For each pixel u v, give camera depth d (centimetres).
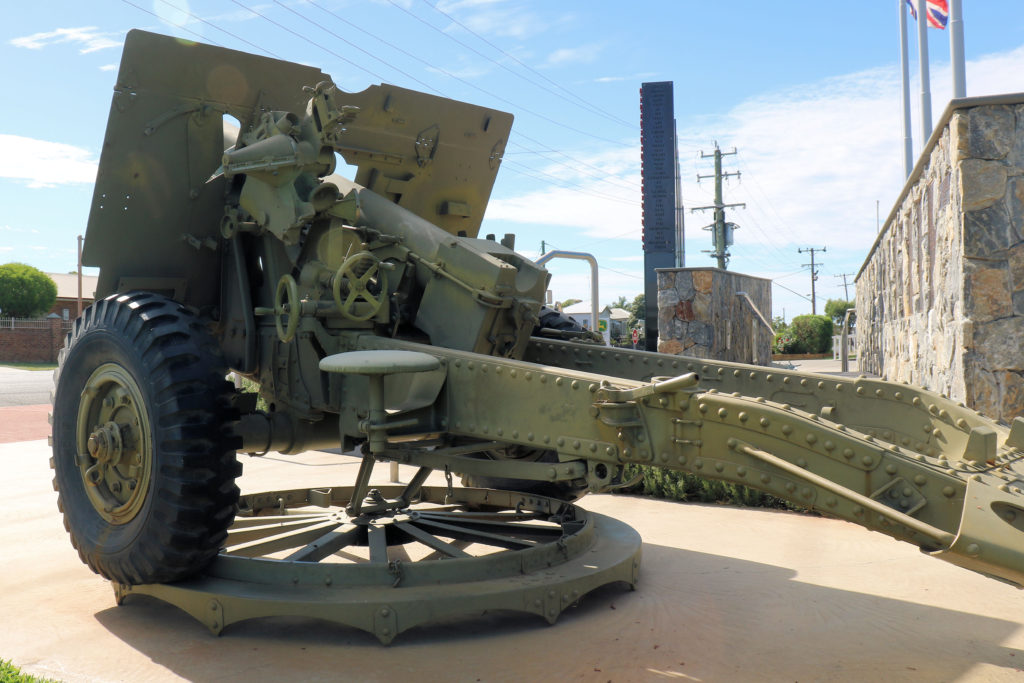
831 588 385
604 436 293
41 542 482
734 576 407
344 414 365
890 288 1024
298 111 423
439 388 337
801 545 471
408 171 486
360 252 362
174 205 405
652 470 626
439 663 294
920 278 713
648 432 284
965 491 230
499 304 362
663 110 1700
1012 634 321
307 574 328
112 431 345
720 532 505
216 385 336
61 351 388
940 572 412
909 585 389
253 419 395
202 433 326
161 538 322
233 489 335
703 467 273
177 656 302
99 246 399
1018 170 484
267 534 418
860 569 419
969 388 491
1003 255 485
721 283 1149
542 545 371
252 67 400
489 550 482
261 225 382
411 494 446
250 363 412
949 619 339
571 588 342
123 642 317
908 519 230
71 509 372
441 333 377
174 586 334
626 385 292
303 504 500
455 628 335
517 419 316
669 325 1110
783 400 378
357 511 421
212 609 322
